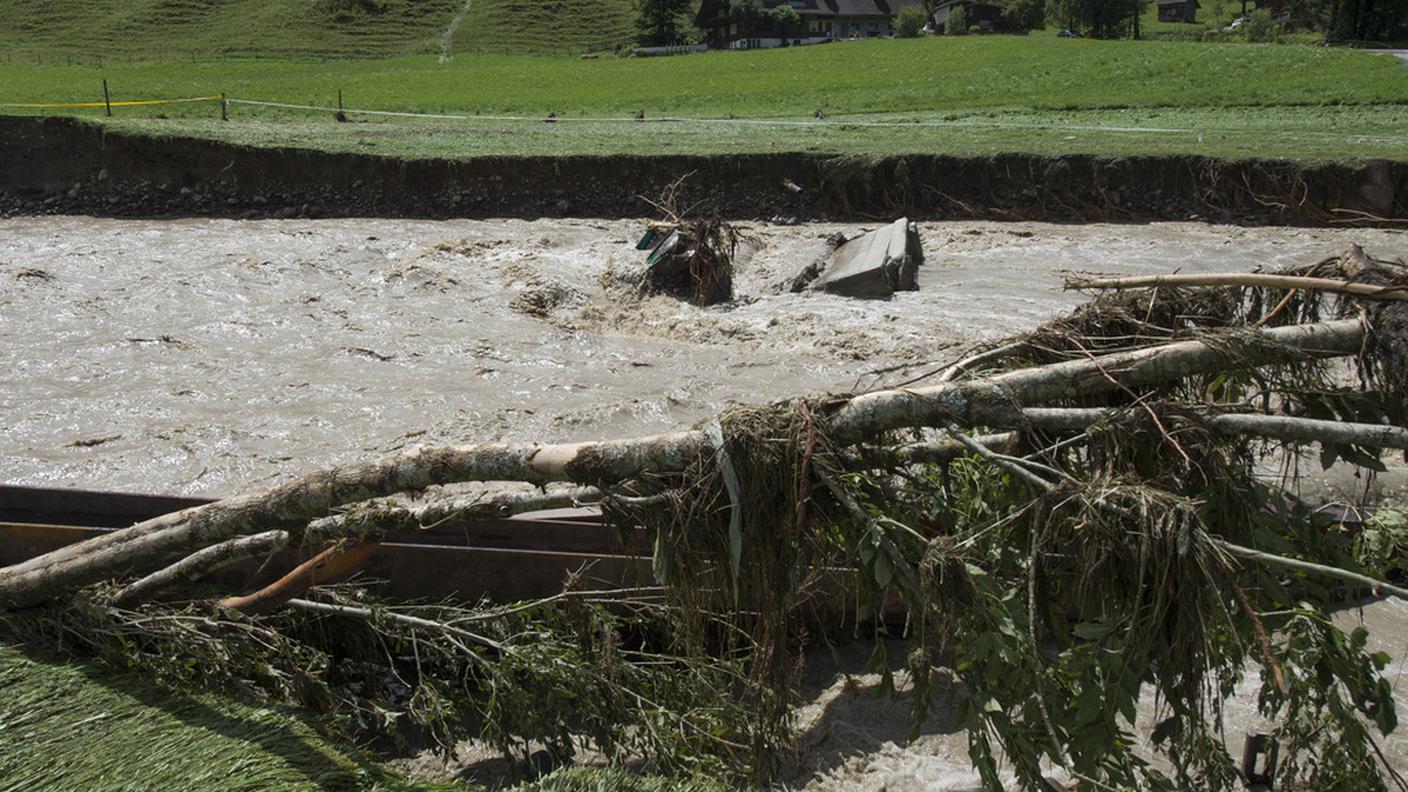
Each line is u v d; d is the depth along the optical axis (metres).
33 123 20.84
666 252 13.92
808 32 84.38
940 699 5.45
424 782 4.60
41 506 6.30
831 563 4.50
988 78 39.84
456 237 17.64
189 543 4.84
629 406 9.92
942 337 11.77
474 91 41.50
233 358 11.38
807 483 4.09
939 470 5.16
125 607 5.23
